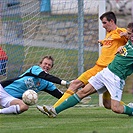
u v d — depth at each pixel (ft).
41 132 56.49
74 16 116.37
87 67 106.22
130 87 120.57
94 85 67.21
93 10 101.86
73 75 102.22
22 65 101.09
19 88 70.74
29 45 106.63
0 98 70.44
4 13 103.71
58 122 64.54
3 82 71.00
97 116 71.36
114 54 70.90
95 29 107.04
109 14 71.51
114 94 66.13
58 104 68.39
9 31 103.04
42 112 68.95
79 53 92.27
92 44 107.86
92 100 95.45
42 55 109.81
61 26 122.72
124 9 176.14
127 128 59.06
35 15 104.68
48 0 105.81
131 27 66.13
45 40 115.65
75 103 68.03
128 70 66.59
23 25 103.81
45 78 69.36
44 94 100.22
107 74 66.49
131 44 66.13
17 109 69.36
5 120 66.49
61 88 100.01
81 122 64.44
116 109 66.49
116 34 70.90
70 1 104.12
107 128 59.11
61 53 110.73
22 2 104.47
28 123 63.67
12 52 101.96
